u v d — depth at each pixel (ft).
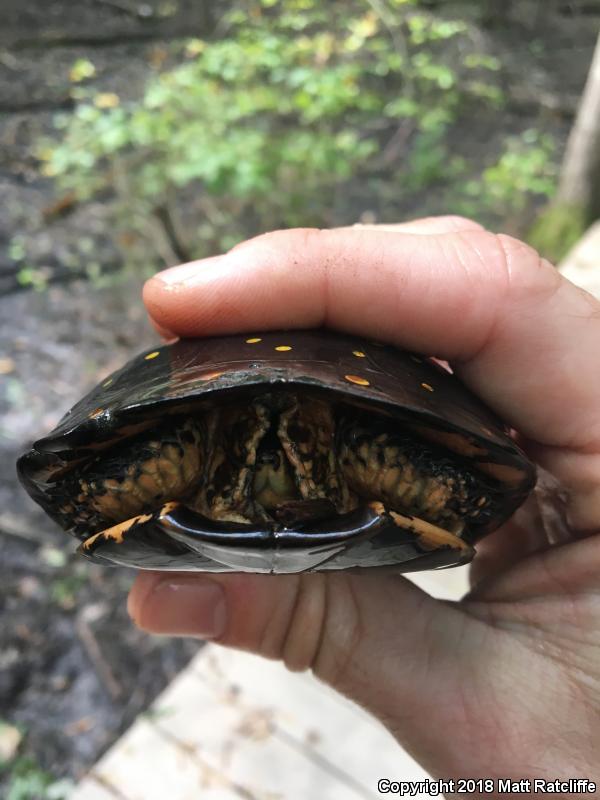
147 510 0.29
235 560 0.27
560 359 0.33
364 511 0.26
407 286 0.33
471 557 0.29
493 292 0.32
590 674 0.32
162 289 0.34
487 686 0.33
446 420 0.27
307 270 0.33
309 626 0.35
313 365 0.27
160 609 0.36
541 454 0.36
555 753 0.32
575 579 0.33
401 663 0.34
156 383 0.28
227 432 0.29
